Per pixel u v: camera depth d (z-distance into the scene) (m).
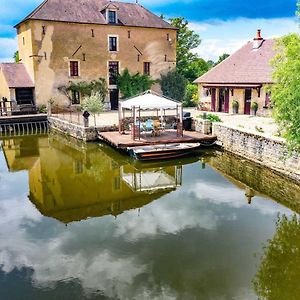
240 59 29.06
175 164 17.31
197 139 19.44
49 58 30.92
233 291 7.09
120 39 33.31
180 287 7.20
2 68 31.73
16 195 13.45
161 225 10.34
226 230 9.91
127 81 34.03
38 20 30.03
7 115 29.22
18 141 24.22
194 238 9.40
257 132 16.77
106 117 27.80
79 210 11.78
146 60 34.75
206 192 13.27
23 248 9.05
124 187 14.17
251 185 14.09
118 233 9.85
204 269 7.87
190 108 34.09
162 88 35.91
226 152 19.09
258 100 25.17
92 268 8.01
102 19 32.66
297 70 10.88
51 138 25.23
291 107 11.29
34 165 17.84
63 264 8.20
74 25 31.36
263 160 16.06
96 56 32.59
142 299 6.85
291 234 9.62
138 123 20.61
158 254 8.59
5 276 7.75
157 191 13.55
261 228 10.02
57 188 14.23
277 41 11.98
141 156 17.36
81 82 32.41
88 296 6.98
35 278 7.64
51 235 9.82
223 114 26.61
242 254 8.53
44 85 31.06
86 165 17.55
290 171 14.15
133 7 35.53
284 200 12.32
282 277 7.57
